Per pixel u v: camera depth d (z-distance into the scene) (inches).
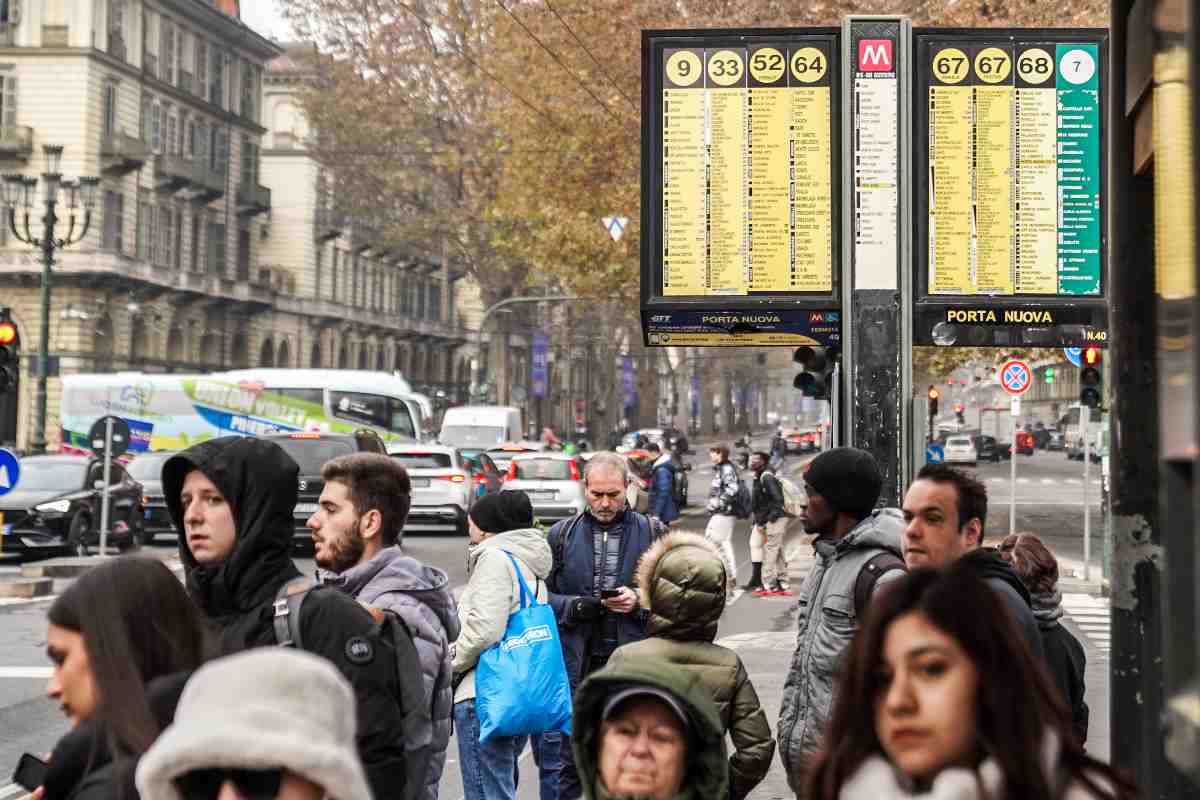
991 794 155.8
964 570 163.9
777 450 3314.5
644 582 313.3
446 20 3299.7
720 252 863.7
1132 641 241.9
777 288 860.6
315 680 141.4
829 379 878.4
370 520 346.9
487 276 3964.1
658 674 211.0
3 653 995.9
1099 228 845.8
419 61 3459.6
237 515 263.0
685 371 6481.3
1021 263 847.7
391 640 294.0
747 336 868.0
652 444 2185.0
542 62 2556.6
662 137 864.9
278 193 5511.8
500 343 4446.4
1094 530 2274.9
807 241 858.1
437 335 6648.6
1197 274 143.9
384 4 3459.6
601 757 213.3
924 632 159.8
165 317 4500.5
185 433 2970.0
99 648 197.9
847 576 338.6
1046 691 160.1
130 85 4333.2
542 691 424.2
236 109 5036.9
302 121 5541.3
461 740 433.7
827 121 856.9
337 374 2984.7
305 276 5502.0
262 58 5216.5
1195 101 145.6
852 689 164.4
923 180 847.7
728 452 1448.1
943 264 848.9
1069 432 5915.4
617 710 211.2
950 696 158.4
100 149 4153.5
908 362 832.9
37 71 4101.9
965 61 846.5
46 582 1347.2
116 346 4234.7
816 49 856.3
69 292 4065.0
